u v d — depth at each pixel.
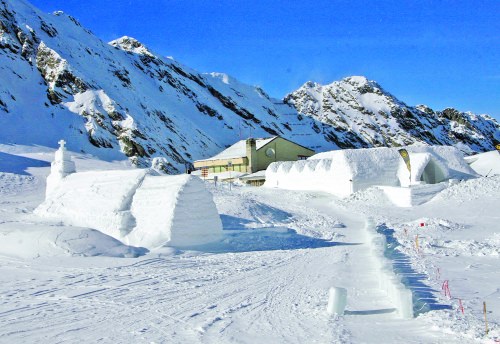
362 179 45.06
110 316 9.18
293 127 181.38
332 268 14.58
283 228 26.25
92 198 23.06
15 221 24.48
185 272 14.16
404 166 46.22
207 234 19.56
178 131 113.19
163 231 18.72
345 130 187.50
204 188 19.75
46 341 7.68
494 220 27.92
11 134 79.81
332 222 29.25
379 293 10.60
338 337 7.41
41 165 56.00
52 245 16.98
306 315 8.98
